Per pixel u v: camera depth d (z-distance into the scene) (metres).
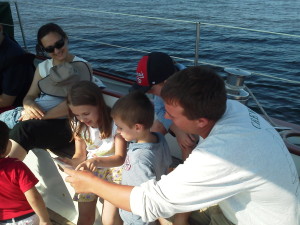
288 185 1.19
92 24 17.83
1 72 2.73
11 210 1.94
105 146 2.09
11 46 2.76
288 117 5.64
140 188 1.28
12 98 2.81
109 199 1.34
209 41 12.66
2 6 3.94
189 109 1.17
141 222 1.66
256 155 1.13
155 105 2.03
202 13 25.12
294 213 1.23
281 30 17.30
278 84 7.21
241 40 12.68
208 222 1.63
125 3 31.48
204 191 1.17
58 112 2.38
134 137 1.66
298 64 9.34
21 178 1.85
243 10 26.23
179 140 1.92
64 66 2.42
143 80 1.79
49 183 2.58
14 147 2.22
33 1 28.70
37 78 2.65
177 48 11.85
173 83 1.19
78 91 1.94
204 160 1.14
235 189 1.16
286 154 1.21
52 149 2.42
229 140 1.15
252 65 9.38
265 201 1.20
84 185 1.42
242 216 1.29
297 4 30.69
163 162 1.70
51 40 2.43
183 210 1.23
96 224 2.33
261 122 1.26
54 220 2.50
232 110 1.27
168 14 24.80
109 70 8.80
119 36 14.45
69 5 28.31
